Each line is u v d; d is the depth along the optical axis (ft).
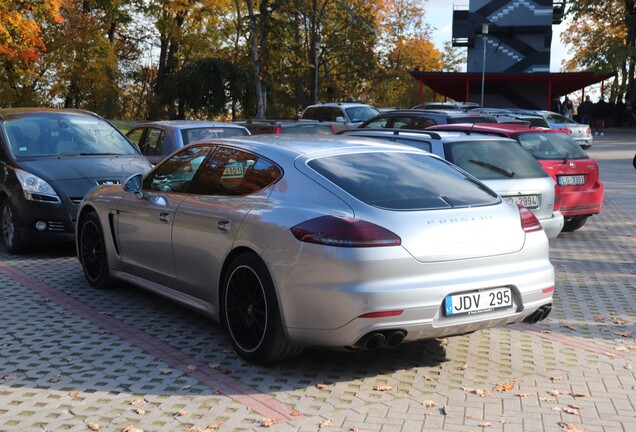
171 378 17.02
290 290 16.26
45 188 30.48
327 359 18.45
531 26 176.45
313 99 158.30
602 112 142.72
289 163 18.01
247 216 17.62
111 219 23.90
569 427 14.64
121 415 14.93
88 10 166.50
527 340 20.54
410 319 15.81
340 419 14.84
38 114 34.99
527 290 17.30
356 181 17.25
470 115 49.70
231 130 42.04
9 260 30.40
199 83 166.71
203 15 168.86
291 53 139.64
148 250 21.68
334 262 15.64
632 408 15.74
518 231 17.56
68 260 30.48
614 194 57.11
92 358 18.34
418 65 209.77
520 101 175.83
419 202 16.90
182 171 21.11
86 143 34.12
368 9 188.85
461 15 180.55
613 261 32.27
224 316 18.39
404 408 15.48
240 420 14.74
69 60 154.81
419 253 15.94
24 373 17.25
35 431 14.15
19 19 120.16
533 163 31.35
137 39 190.08
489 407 15.64
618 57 161.07
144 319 21.85
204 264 19.08
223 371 17.46
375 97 215.72
